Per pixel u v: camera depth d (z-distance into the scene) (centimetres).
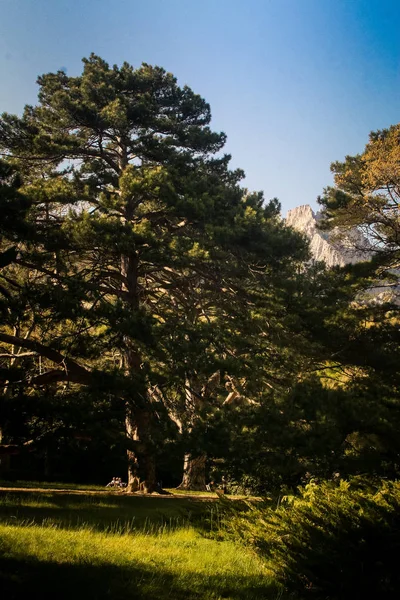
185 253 2202
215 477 1972
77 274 2278
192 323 2192
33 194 2166
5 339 1856
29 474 3384
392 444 1819
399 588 706
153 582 720
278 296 2334
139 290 2492
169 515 1477
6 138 2512
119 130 2522
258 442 1822
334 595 735
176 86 2836
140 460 2119
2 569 706
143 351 1966
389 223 3300
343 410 1927
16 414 1623
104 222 2070
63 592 638
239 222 2353
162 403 1916
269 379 2239
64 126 2556
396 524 724
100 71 2695
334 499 796
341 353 2577
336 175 3441
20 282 2106
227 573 826
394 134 3344
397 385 2491
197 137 2703
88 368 2191
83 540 976
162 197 2255
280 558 812
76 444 1825
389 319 2884
